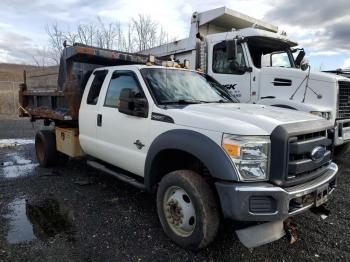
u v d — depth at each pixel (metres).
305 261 3.34
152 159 3.86
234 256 3.40
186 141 3.40
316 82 6.46
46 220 4.17
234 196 3.01
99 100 5.05
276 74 6.77
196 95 4.55
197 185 3.30
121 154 4.50
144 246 3.55
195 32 8.18
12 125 14.16
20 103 7.82
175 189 3.59
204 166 3.49
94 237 3.73
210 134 3.26
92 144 5.18
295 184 3.26
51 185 5.58
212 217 3.26
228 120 3.29
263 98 6.93
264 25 8.78
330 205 4.87
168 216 3.66
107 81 5.02
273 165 3.13
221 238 3.76
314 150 3.43
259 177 3.10
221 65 7.59
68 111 5.69
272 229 3.21
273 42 7.50
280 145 3.11
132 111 4.17
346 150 7.38
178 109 3.80
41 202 4.79
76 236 3.75
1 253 3.34
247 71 7.14
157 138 3.80
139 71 4.44
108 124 4.73
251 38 7.12
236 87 7.36
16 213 4.38
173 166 4.02
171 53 8.85
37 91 6.99
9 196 5.02
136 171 4.34
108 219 4.22
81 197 5.01
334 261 3.35
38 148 6.85
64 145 6.11
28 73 7.66
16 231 3.85
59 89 6.04
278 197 3.02
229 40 6.98
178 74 4.80
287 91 6.70
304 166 3.30
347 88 6.82
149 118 4.00
